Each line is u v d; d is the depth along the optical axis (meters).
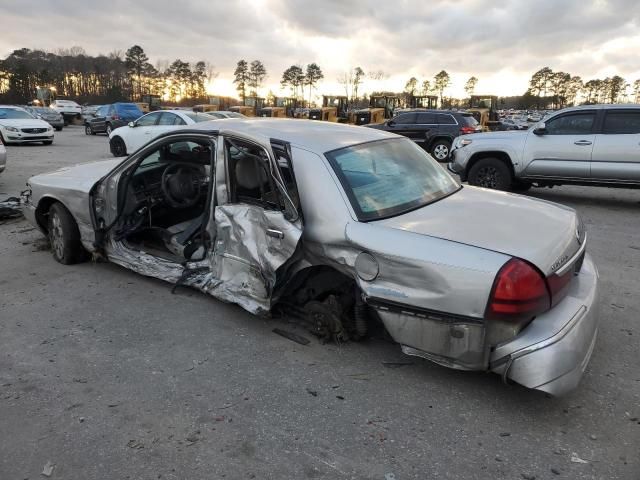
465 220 3.15
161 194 5.02
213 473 2.43
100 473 2.44
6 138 19.69
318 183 3.39
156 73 102.69
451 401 2.96
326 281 3.69
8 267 5.37
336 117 32.00
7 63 89.69
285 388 3.11
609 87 109.56
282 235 3.42
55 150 18.30
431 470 2.44
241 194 3.88
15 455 2.57
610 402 2.95
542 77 114.19
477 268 2.68
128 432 2.73
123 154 15.71
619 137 8.36
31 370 3.35
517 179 9.55
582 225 3.49
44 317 4.13
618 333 3.81
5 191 9.73
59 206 5.27
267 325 3.94
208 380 3.21
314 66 95.75
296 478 2.40
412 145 4.32
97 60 100.44
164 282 4.80
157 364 3.40
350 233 3.14
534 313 2.66
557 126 8.98
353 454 2.55
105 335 3.81
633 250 6.01
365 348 3.56
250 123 4.11
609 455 2.52
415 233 2.98
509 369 2.67
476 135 9.99
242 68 97.81
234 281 3.88
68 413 2.90
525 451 2.56
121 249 4.90
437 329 2.84
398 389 3.08
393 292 2.96
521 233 2.96
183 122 14.16
